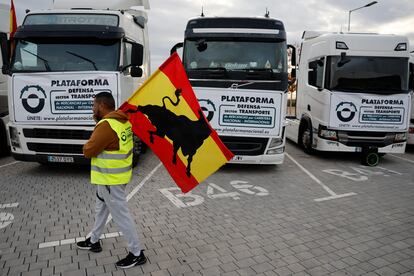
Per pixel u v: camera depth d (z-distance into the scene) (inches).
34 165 358.9
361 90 387.5
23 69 297.3
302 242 193.2
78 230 201.3
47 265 162.9
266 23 333.4
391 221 227.1
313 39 453.7
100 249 176.2
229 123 328.8
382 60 388.2
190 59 331.3
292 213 238.1
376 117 386.3
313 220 226.2
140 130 175.2
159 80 174.2
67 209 234.4
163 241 190.5
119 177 157.5
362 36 391.9
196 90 327.0
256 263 169.2
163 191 279.4
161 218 223.5
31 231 199.3
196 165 176.9
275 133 329.4
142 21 389.1
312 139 430.0
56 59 299.0
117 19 312.2
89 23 307.6
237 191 285.6
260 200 264.4
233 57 328.8
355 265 169.6
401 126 387.5
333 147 392.2
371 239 199.0
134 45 308.2
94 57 298.8
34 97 294.4
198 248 183.2
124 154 158.2
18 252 174.7
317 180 326.0
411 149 531.2
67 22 307.7
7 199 253.3
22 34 297.1
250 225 215.3
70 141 298.0
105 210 170.4
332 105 386.9
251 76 324.2
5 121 392.2
